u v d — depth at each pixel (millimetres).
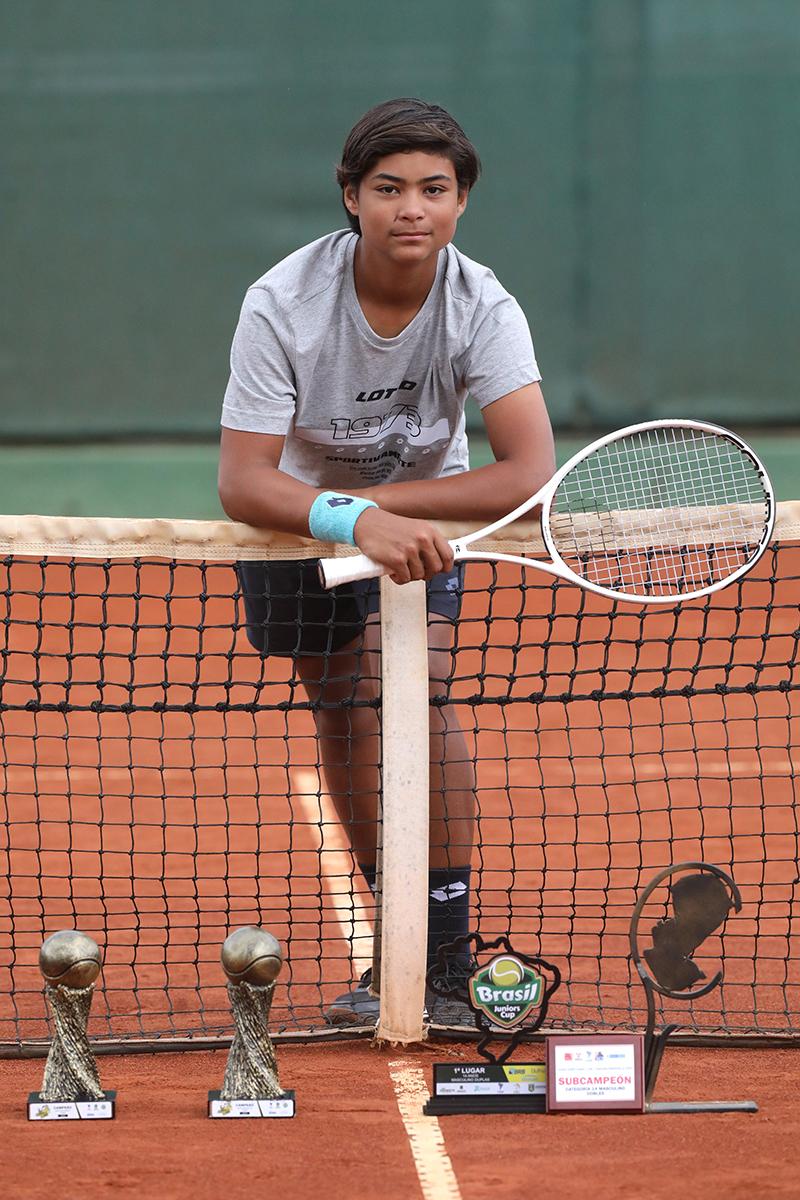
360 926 12086
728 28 37500
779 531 9344
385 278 8914
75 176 38094
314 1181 7156
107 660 24469
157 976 10820
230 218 38312
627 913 12336
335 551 9148
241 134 38000
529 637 26156
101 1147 7590
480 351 9266
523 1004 8141
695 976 8133
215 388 38844
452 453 10305
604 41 37500
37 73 37719
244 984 7957
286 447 9891
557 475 8742
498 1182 7133
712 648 24734
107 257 38344
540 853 14234
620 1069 8039
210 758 18781
